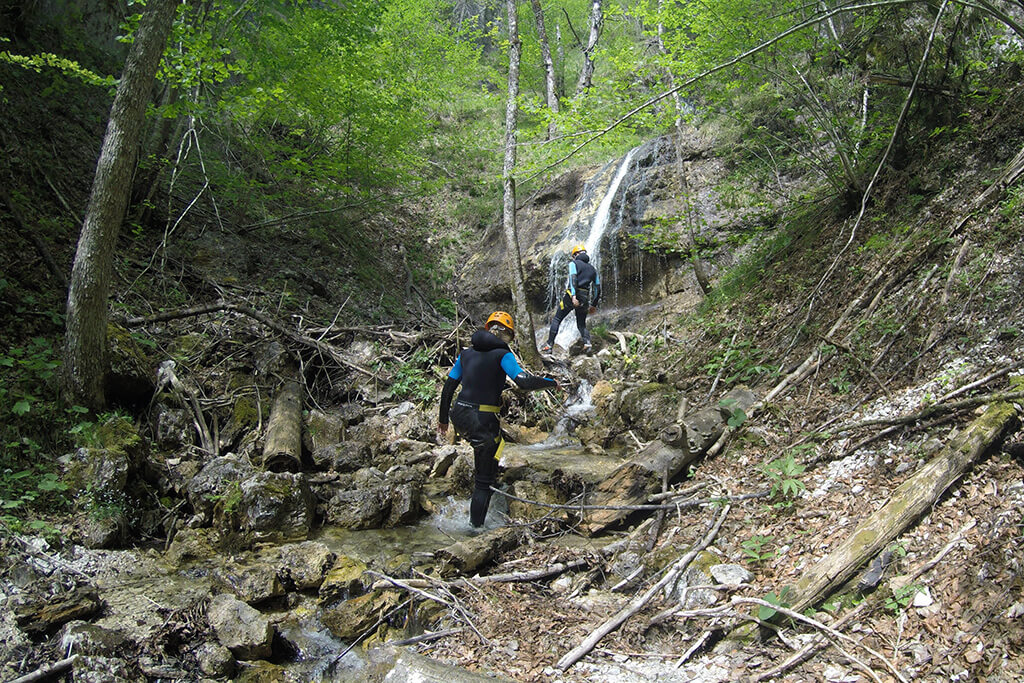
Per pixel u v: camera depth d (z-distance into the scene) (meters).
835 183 7.46
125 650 3.11
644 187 10.77
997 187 5.34
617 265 10.48
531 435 7.01
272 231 10.04
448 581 3.89
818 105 7.19
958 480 3.31
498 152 14.88
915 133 6.92
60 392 4.84
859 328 5.43
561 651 3.21
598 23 15.95
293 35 8.70
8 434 4.33
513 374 4.61
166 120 8.43
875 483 3.71
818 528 3.56
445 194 13.90
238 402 6.06
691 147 11.10
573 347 9.22
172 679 3.03
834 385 5.13
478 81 18.14
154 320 6.59
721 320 7.59
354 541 4.50
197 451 5.40
